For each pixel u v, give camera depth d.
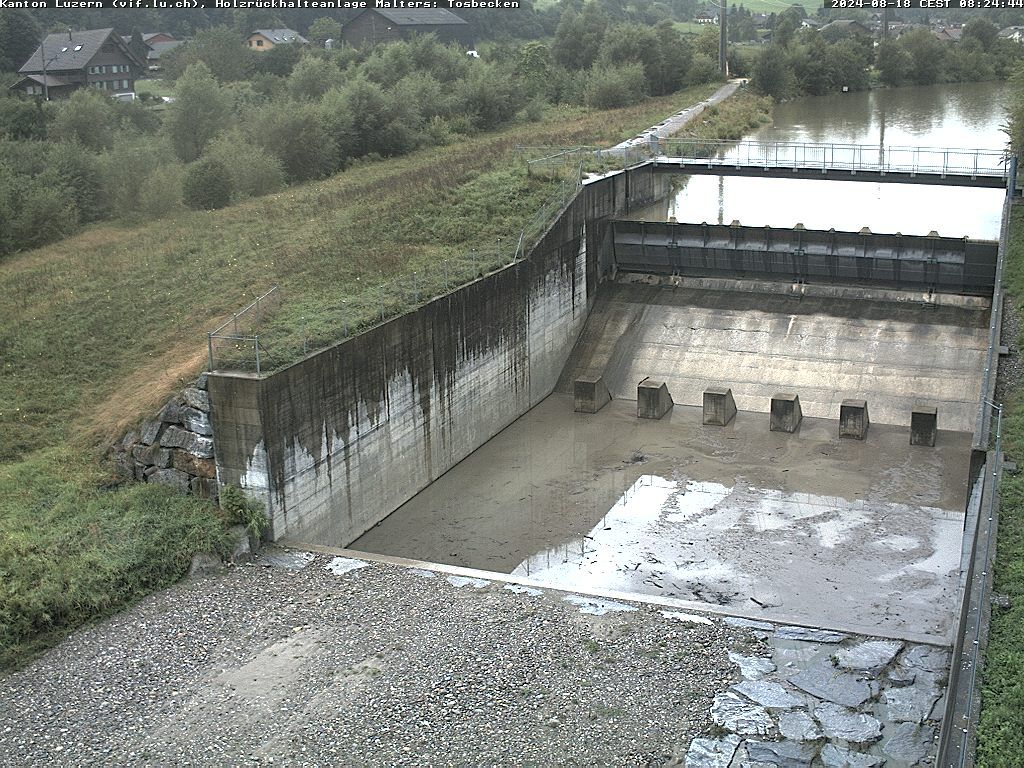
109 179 62.22
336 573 33.16
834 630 29.38
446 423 44.91
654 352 54.38
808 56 113.44
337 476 38.19
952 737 21.42
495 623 29.98
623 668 27.58
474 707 26.03
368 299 42.69
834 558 36.97
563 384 54.56
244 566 33.50
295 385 35.44
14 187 55.72
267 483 34.62
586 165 61.25
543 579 36.16
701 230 56.00
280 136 70.38
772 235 54.50
